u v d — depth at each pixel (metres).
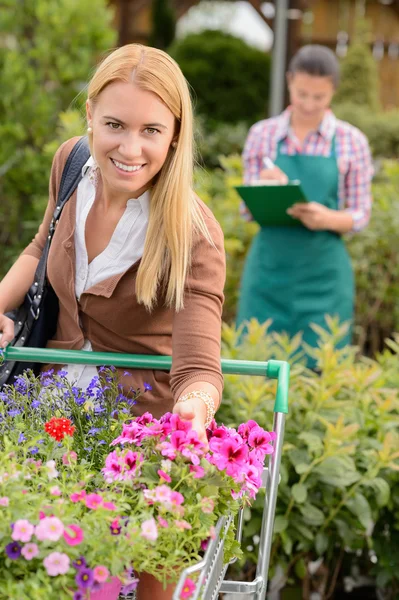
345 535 3.76
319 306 5.23
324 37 14.78
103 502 1.97
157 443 2.21
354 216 5.20
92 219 2.74
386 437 3.68
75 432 2.51
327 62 5.10
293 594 3.98
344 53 14.79
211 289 2.58
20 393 2.64
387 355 4.46
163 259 2.61
